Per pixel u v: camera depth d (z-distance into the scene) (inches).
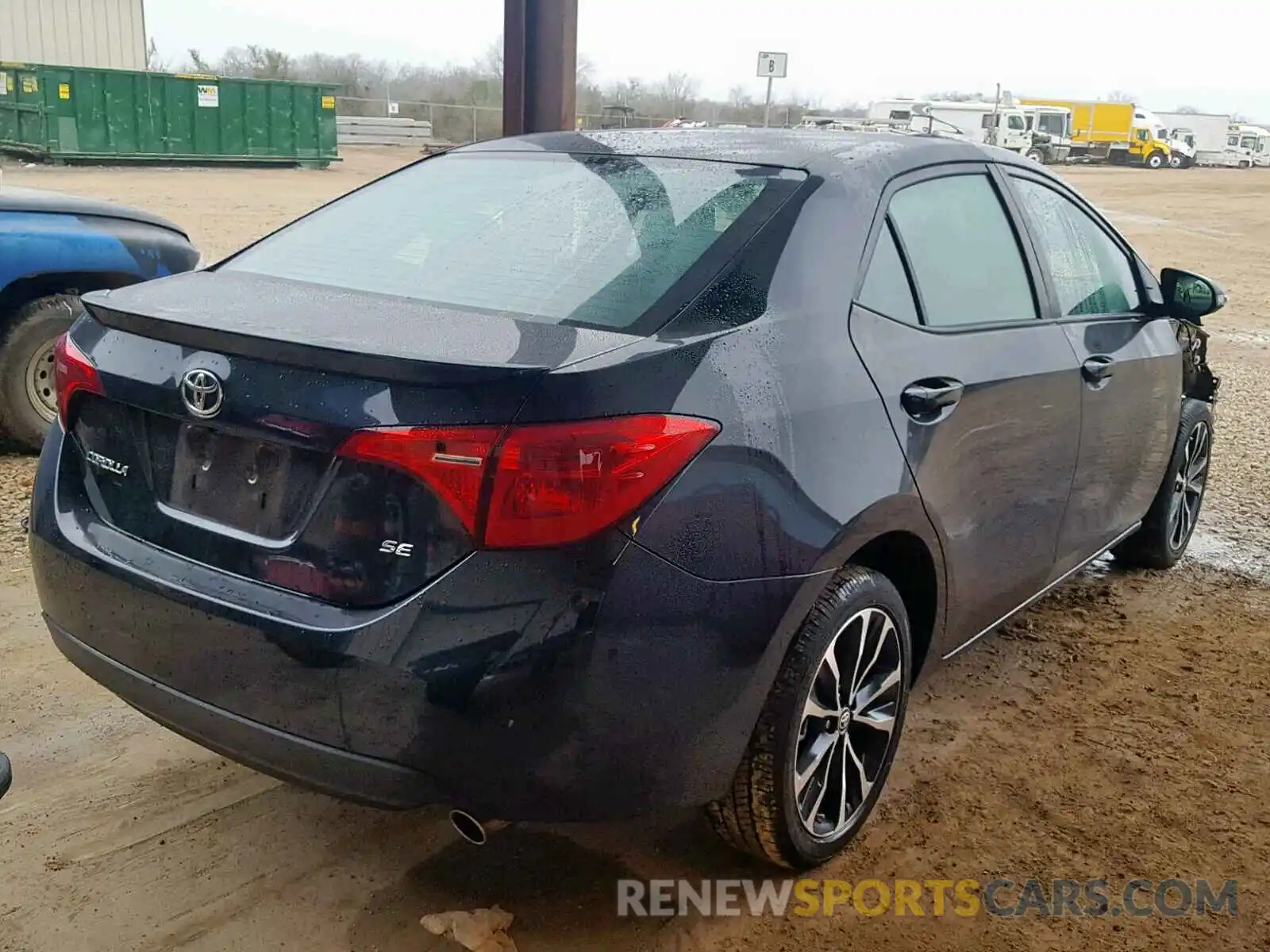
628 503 88.9
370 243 123.3
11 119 995.3
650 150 129.6
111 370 103.4
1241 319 519.2
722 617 94.3
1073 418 144.2
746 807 106.7
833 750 113.1
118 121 973.8
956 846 122.3
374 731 90.9
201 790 126.1
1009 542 135.7
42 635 159.5
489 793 91.4
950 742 143.5
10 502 207.8
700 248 108.8
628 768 93.0
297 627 91.6
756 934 107.9
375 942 104.6
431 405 88.1
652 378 92.5
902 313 118.8
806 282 108.7
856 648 112.4
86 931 104.3
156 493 102.6
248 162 1050.7
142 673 102.3
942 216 130.4
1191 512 207.2
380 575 90.6
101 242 234.4
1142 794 133.6
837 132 138.1
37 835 117.0
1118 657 169.3
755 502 96.1
